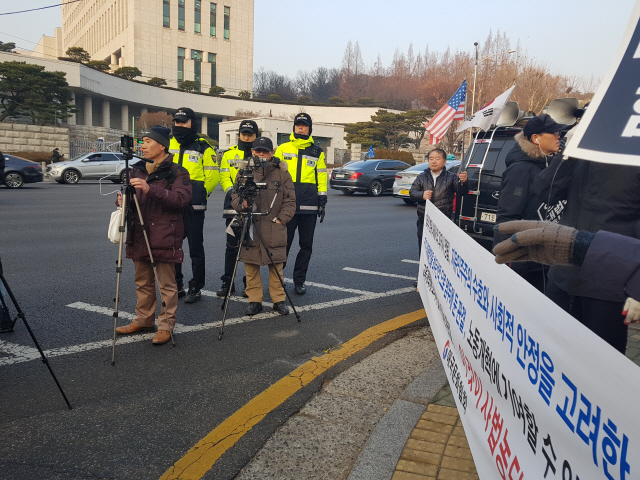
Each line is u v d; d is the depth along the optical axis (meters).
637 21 1.40
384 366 3.81
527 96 44.22
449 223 2.72
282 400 3.26
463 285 2.31
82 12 81.69
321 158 5.77
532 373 1.40
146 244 4.05
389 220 12.85
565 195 2.52
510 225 1.58
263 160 4.69
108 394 3.31
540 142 3.14
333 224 11.75
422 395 3.23
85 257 7.28
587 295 2.27
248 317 4.96
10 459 2.59
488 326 1.86
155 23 61.38
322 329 4.67
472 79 53.78
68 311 4.92
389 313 5.21
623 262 1.33
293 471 2.52
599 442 1.04
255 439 2.81
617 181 2.20
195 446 2.74
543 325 1.33
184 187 4.14
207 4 64.94
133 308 5.07
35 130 33.47
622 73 1.39
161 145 4.11
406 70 110.69
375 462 2.52
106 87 50.62
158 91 58.03
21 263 6.79
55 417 3.01
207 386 3.46
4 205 13.31
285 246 5.02
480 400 1.95
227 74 67.69
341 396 3.33
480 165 6.42
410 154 48.00
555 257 1.47
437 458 2.54
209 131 65.62
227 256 5.58
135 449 2.71
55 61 43.81
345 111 68.75
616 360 0.97
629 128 1.33
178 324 4.70
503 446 1.64
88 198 15.98
